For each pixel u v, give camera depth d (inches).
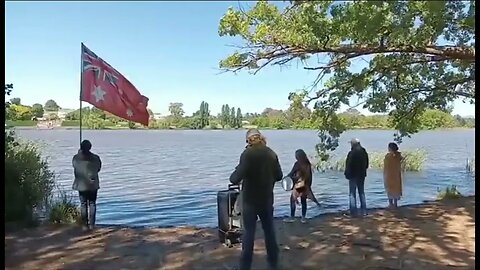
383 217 406.6
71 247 305.6
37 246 306.8
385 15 307.6
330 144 452.4
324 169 973.8
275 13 382.6
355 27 326.3
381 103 439.8
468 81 427.8
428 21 333.7
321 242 312.8
